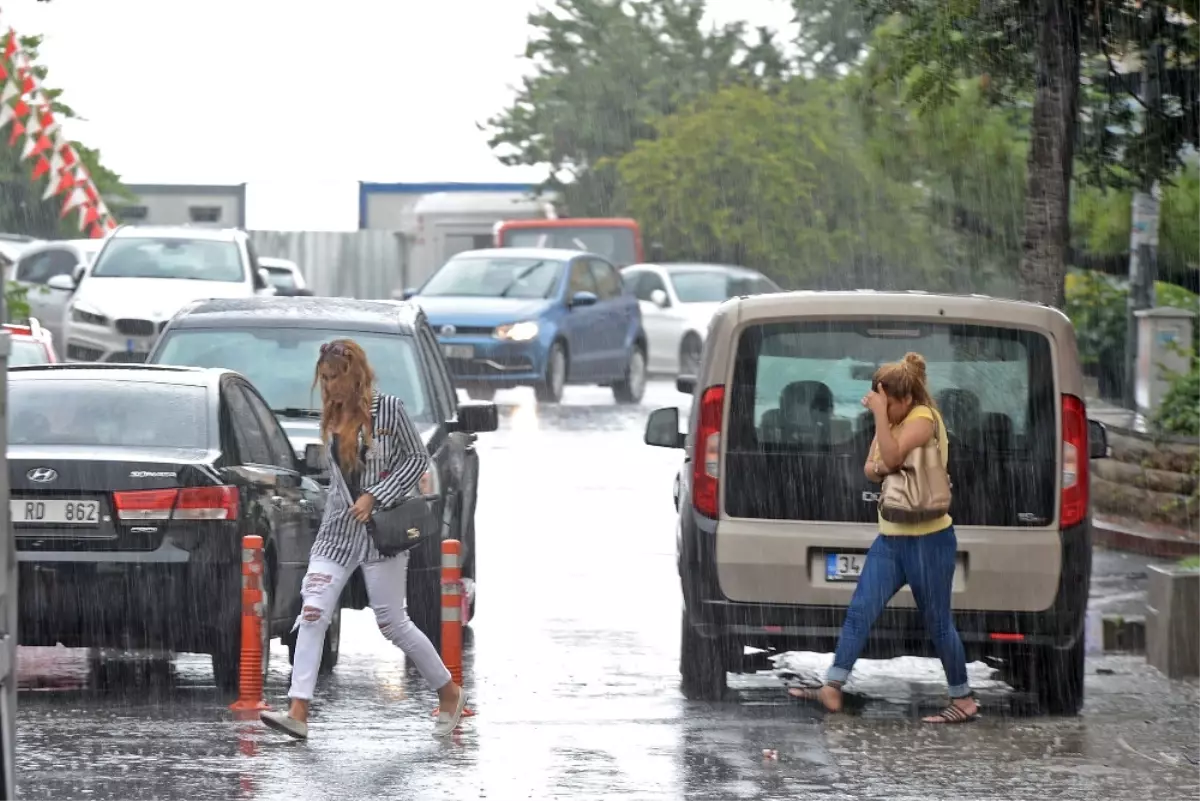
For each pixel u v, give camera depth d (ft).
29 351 146.20
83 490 83.30
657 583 128.67
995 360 85.35
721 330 86.33
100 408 88.33
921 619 84.33
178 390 89.92
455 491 102.32
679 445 98.73
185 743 76.07
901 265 433.07
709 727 81.46
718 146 450.71
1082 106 153.69
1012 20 137.39
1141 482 152.56
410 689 91.25
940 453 81.76
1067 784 70.79
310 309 113.19
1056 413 85.05
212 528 83.92
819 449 85.20
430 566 96.27
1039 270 137.39
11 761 51.06
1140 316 178.09
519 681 93.45
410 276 417.28
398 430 78.89
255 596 84.43
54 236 401.70
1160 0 135.03
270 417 97.14
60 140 254.47
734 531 85.05
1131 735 80.74
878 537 82.43
